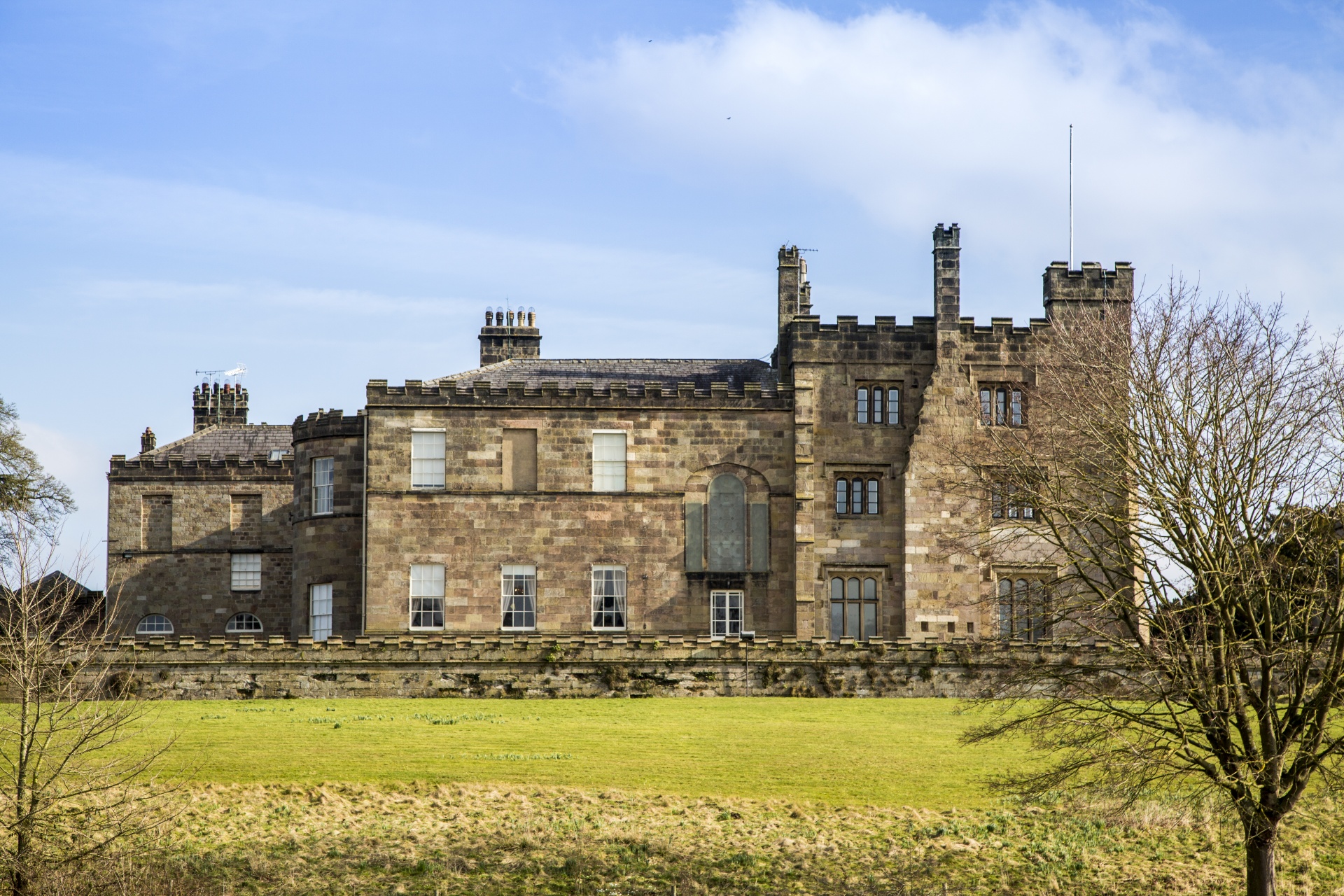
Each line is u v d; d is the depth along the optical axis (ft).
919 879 113.39
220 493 262.47
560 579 202.90
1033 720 111.34
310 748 142.10
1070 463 115.03
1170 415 109.19
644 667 175.01
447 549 202.39
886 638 196.13
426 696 172.55
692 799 129.29
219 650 170.30
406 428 204.03
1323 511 105.40
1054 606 116.78
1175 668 102.73
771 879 112.98
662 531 204.23
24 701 100.48
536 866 114.73
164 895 104.99
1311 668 106.93
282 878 110.93
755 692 175.42
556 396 205.46
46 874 102.83
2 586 104.83
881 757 143.23
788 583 204.13
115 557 260.01
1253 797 102.58
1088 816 125.90
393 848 117.19
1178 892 111.55
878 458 205.77
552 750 143.74
